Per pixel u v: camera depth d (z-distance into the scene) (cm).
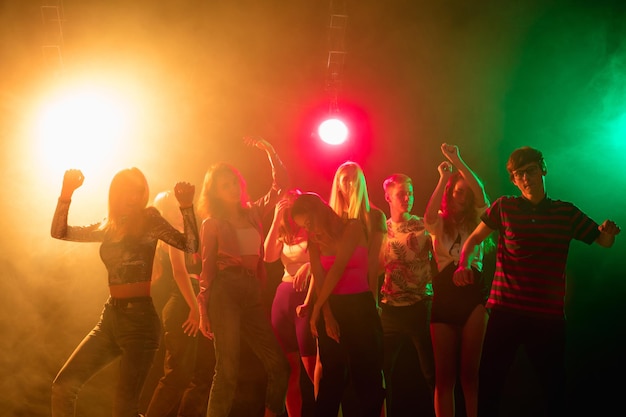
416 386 663
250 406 625
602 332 674
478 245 538
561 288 470
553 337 465
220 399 483
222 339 488
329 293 463
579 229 467
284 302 553
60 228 466
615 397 643
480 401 478
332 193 525
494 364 476
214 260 498
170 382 541
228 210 513
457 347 525
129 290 452
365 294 471
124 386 446
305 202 473
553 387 464
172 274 583
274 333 540
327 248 476
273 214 694
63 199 468
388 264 555
